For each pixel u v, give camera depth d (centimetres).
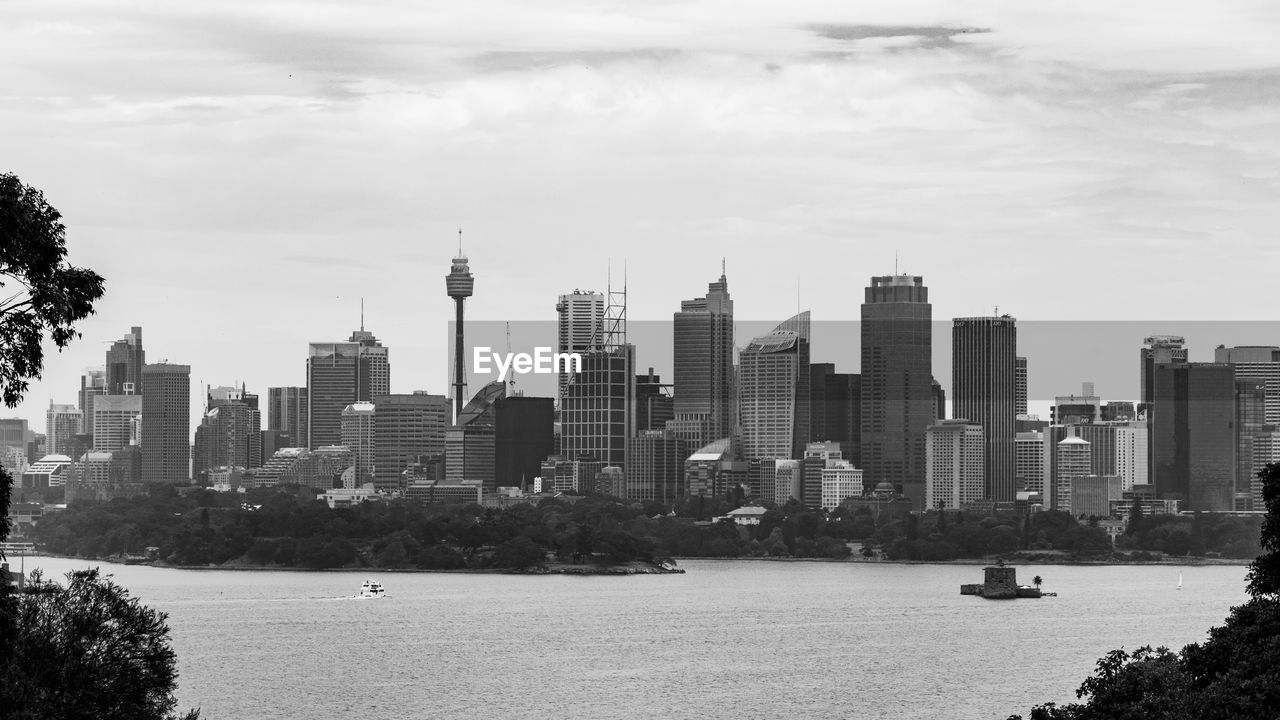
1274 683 15288
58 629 14475
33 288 12675
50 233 12631
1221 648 17138
